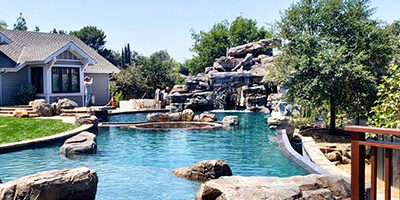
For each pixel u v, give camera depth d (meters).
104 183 10.27
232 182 6.85
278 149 15.34
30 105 25.62
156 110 34.09
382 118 11.75
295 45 20.58
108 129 21.66
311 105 19.00
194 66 69.88
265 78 21.53
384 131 4.71
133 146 16.27
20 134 16.69
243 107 38.22
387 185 4.77
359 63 17.91
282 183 6.72
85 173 8.20
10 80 28.70
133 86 45.41
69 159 13.46
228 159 13.48
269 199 5.93
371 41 18.98
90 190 8.17
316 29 20.52
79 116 21.03
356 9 19.42
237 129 21.73
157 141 17.56
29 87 28.89
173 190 9.56
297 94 19.39
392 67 11.88
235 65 41.69
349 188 7.10
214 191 6.58
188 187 9.83
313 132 20.12
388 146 4.70
